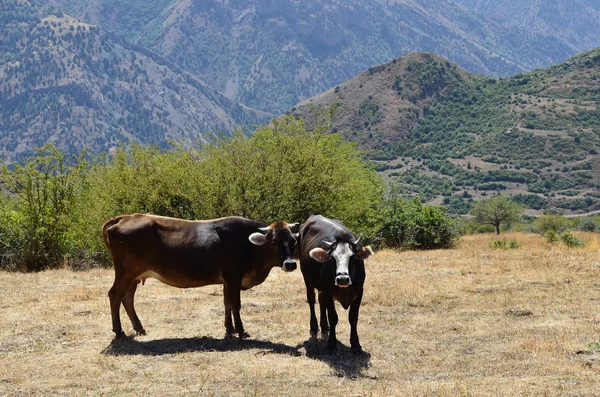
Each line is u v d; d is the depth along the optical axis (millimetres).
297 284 18516
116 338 12641
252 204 25359
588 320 13477
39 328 13477
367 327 13531
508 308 14758
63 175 26359
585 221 69062
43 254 25500
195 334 13117
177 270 12602
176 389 9789
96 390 9773
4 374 10508
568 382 9641
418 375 10438
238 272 12773
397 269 21594
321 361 11242
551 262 21875
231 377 10312
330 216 26578
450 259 24469
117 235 12625
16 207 26562
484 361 11008
